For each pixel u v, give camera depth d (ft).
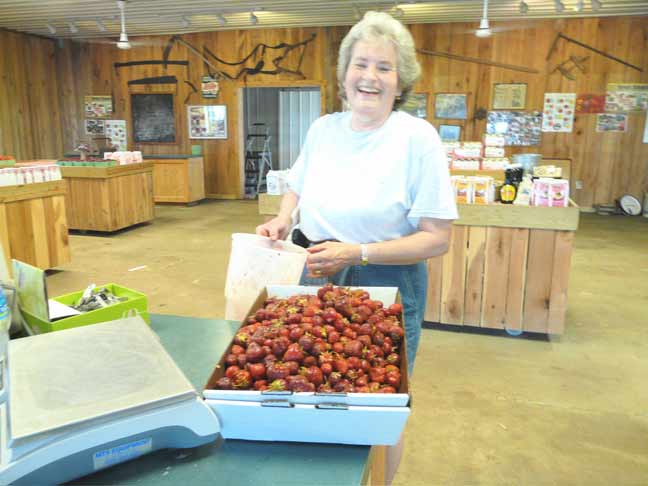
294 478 3.02
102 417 2.82
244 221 26.08
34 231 15.98
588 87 27.76
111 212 22.43
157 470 3.09
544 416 8.68
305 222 5.66
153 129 34.50
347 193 5.28
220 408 3.19
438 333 12.32
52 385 3.05
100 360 3.36
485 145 17.04
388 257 4.94
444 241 5.18
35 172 15.97
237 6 26.17
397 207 5.19
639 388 9.67
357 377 3.41
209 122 33.40
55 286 15.30
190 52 32.83
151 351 3.50
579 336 12.12
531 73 28.27
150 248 20.27
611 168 28.22
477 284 12.00
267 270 5.12
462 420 8.55
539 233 11.40
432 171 5.06
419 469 7.29
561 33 27.58
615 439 8.03
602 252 19.86
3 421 2.79
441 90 29.55
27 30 31.83
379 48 4.90
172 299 14.32
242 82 32.30
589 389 9.61
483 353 11.19
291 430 3.24
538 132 28.76
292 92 38.19
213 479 3.02
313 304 4.14
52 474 2.77
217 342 4.92
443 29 28.94
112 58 34.27
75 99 35.27
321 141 5.70
